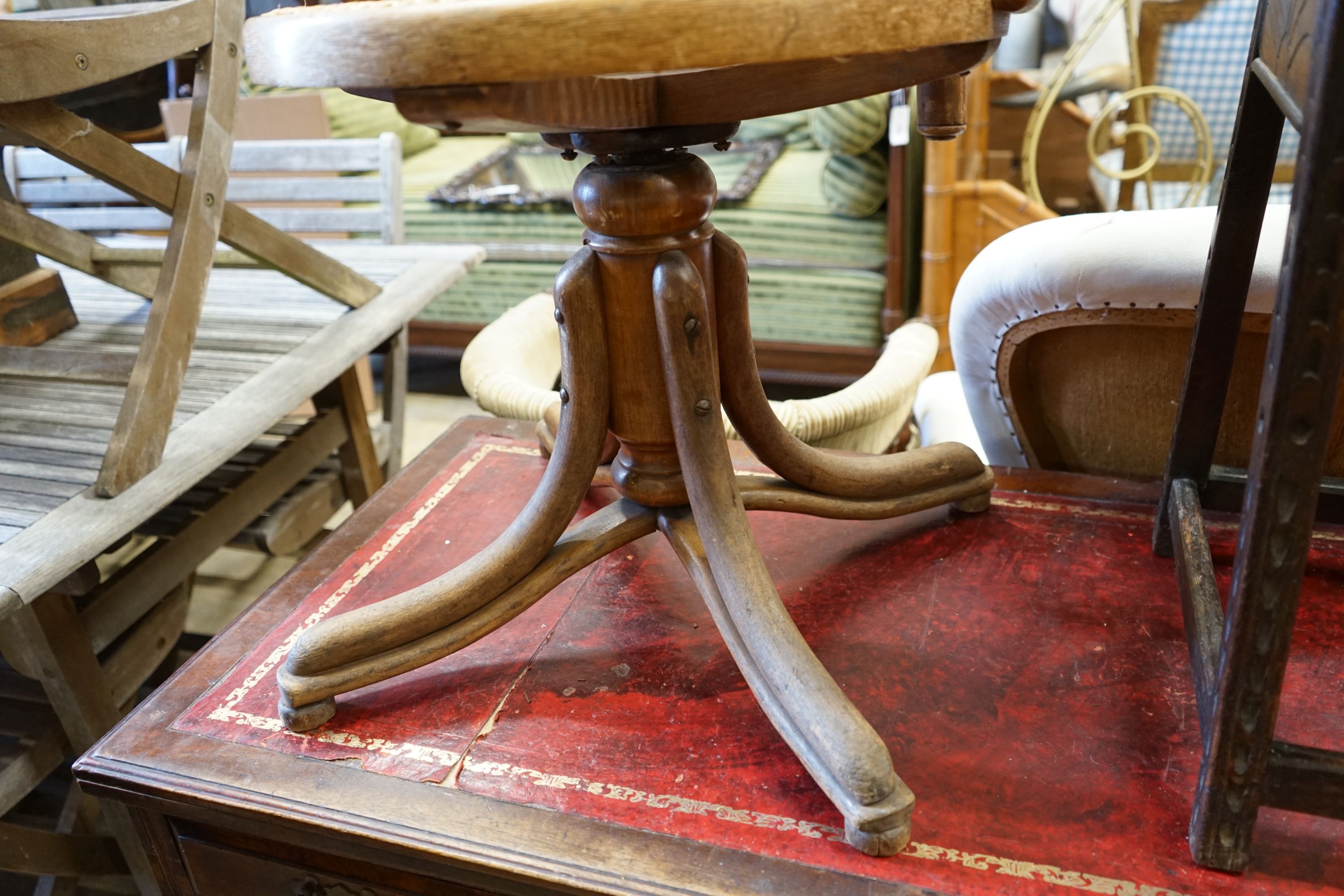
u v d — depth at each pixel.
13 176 1.88
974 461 0.99
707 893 0.62
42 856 1.08
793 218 2.29
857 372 2.39
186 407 1.18
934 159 2.13
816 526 1.01
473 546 1.01
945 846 0.64
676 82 0.70
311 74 0.55
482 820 0.68
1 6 1.95
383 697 0.81
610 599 0.92
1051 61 2.38
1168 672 0.77
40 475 1.05
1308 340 0.47
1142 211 0.88
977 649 0.81
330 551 1.02
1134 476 1.07
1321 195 0.45
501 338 1.45
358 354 1.35
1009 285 0.90
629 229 0.73
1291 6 0.57
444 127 0.59
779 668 0.69
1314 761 0.56
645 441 0.83
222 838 0.78
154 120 2.63
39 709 1.12
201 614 1.77
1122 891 0.60
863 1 0.50
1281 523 0.50
